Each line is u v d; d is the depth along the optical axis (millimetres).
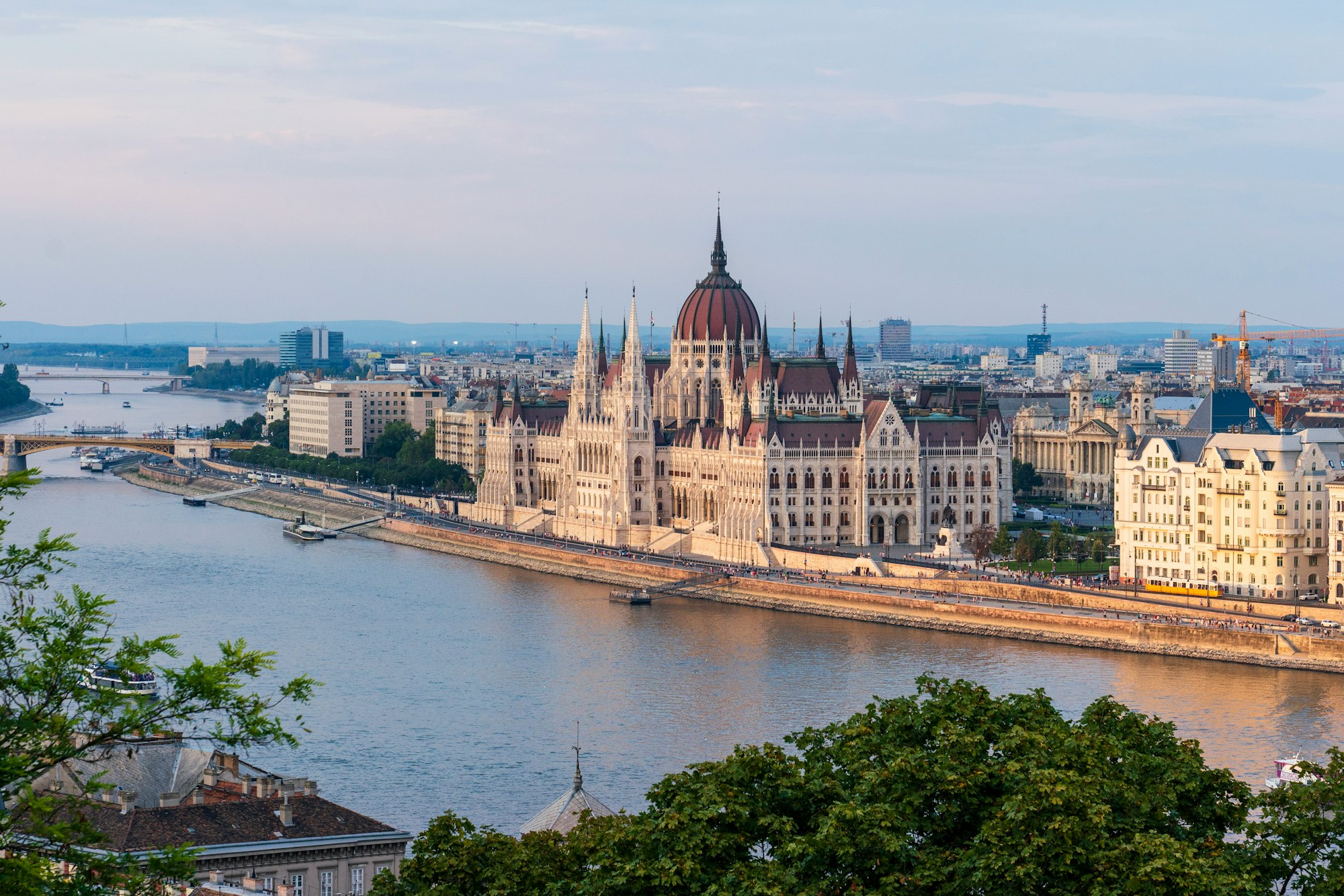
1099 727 199875
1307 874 178625
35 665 115750
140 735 118000
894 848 165375
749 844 173250
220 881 199125
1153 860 159625
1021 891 162125
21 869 105188
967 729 192375
